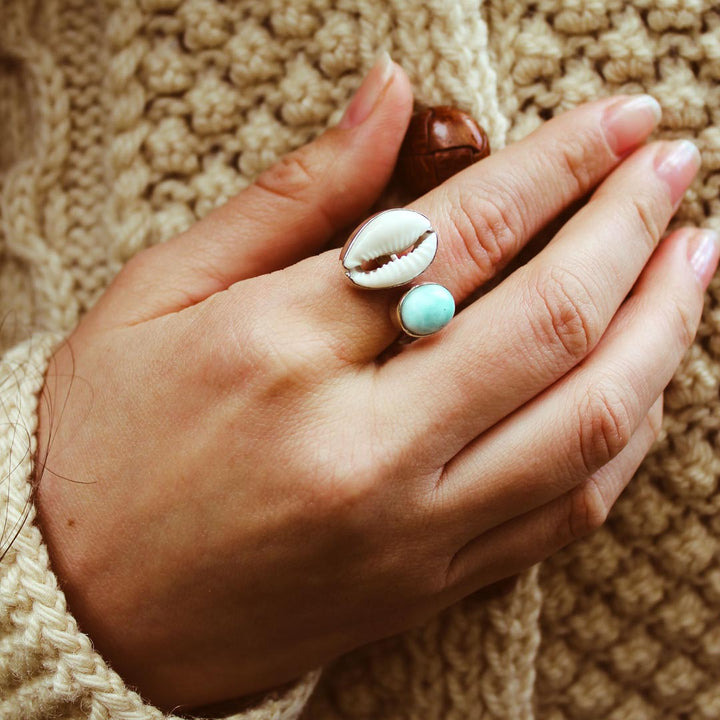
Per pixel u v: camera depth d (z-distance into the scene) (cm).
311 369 28
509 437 29
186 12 32
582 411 29
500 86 32
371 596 29
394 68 30
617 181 30
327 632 30
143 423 30
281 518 28
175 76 32
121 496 29
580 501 30
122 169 32
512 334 29
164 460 29
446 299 28
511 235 29
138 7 32
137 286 31
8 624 29
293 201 30
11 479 29
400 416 28
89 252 34
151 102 32
